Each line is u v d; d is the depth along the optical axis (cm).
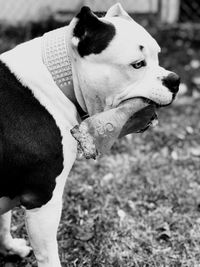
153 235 144
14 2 277
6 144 97
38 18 279
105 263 132
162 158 186
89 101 99
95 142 101
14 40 274
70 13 277
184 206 157
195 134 205
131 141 197
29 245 138
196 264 132
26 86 98
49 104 99
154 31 284
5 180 100
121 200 159
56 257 107
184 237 142
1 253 130
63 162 100
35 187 100
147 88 97
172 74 99
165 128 208
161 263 132
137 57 95
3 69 100
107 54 95
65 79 100
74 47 96
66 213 151
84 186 165
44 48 101
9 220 124
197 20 302
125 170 176
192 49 283
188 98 237
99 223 147
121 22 98
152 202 160
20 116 97
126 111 99
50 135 98
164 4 290
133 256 135
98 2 266
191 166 181
